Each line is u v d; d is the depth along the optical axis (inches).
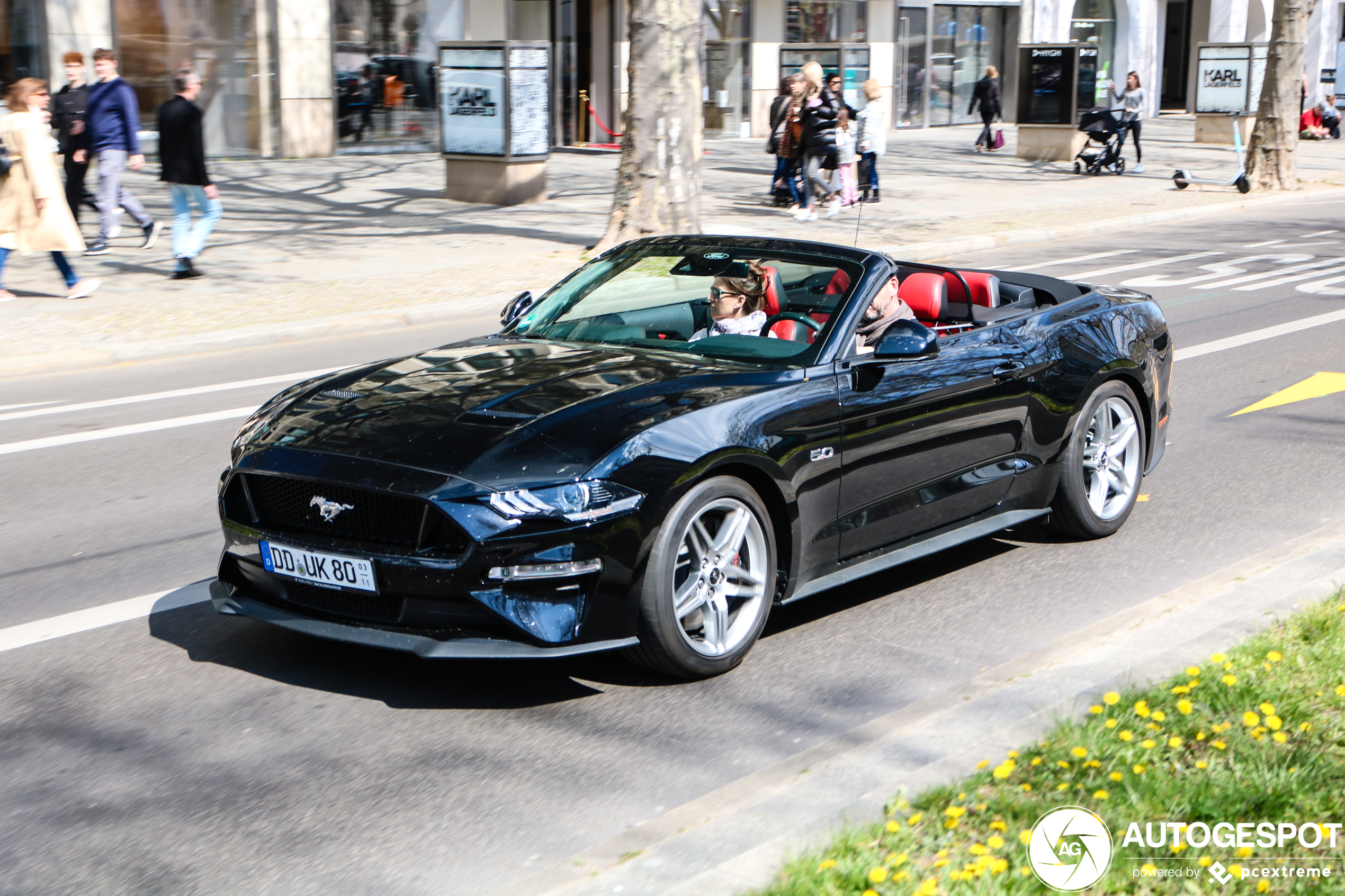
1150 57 1726.1
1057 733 153.0
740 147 1217.4
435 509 163.5
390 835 142.0
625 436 171.3
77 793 151.5
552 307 227.3
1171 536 252.2
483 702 176.4
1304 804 136.7
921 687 182.7
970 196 871.7
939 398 210.1
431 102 1062.4
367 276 555.5
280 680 183.6
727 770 157.6
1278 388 381.1
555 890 127.6
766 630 204.4
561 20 1146.0
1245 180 935.0
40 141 475.5
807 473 190.5
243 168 929.5
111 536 251.3
